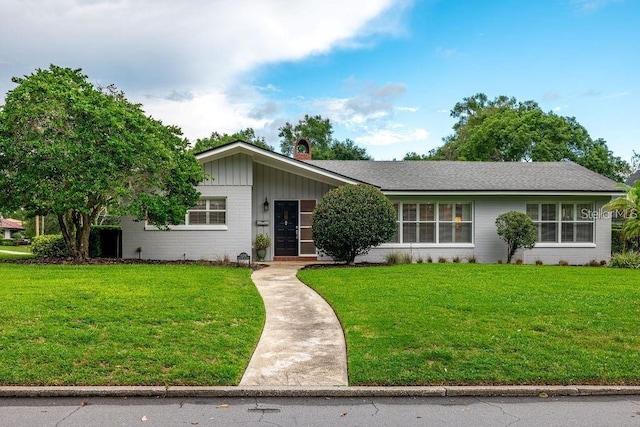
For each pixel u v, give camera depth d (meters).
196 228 17.08
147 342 6.43
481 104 54.84
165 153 14.34
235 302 8.90
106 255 18.08
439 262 17.61
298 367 5.95
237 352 6.31
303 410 4.87
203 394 5.20
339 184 18.09
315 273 13.37
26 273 11.74
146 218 15.37
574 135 32.94
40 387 5.16
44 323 7.05
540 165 21.80
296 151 22.70
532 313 8.22
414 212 18.50
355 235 14.80
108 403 5.00
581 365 5.88
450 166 21.45
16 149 13.24
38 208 14.69
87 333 6.64
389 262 16.38
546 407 4.98
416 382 5.45
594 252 18.77
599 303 9.07
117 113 14.12
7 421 4.53
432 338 6.77
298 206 18.20
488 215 18.61
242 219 17.14
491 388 5.32
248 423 4.54
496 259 18.55
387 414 4.78
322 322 8.06
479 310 8.38
